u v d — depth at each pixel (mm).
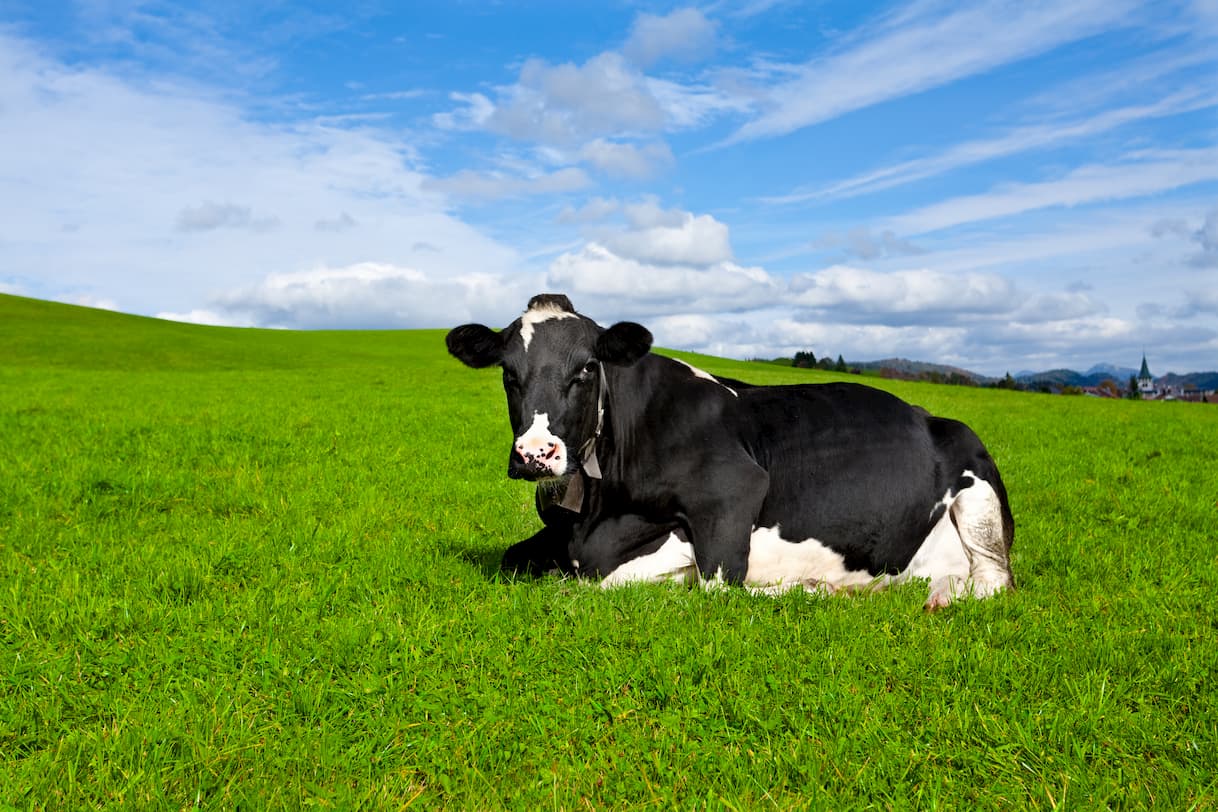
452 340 5594
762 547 6168
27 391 25422
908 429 6602
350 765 3494
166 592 5875
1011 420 22578
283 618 5250
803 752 3523
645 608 5297
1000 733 3701
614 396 5914
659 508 5953
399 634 4801
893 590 6312
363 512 9008
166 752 3561
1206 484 11398
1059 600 5996
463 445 14648
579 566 6113
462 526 8531
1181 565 6941
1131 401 38938
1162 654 4699
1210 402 39094
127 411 18797
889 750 3557
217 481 10586
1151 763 3572
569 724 3801
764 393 6590
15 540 7664
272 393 25688
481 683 4168
